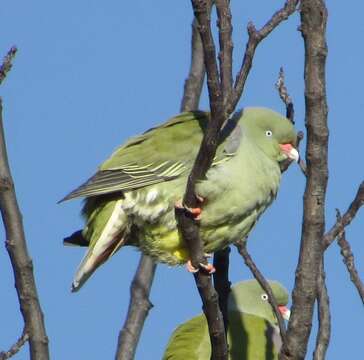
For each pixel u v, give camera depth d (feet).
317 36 26.45
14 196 27.89
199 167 28.71
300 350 26.94
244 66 25.99
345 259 31.83
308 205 26.89
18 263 27.45
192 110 42.27
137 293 39.58
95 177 37.88
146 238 38.75
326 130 26.66
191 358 41.91
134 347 38.19
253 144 39.73
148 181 37.78
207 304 30.42
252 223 39.27
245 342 44.55
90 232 38.81
